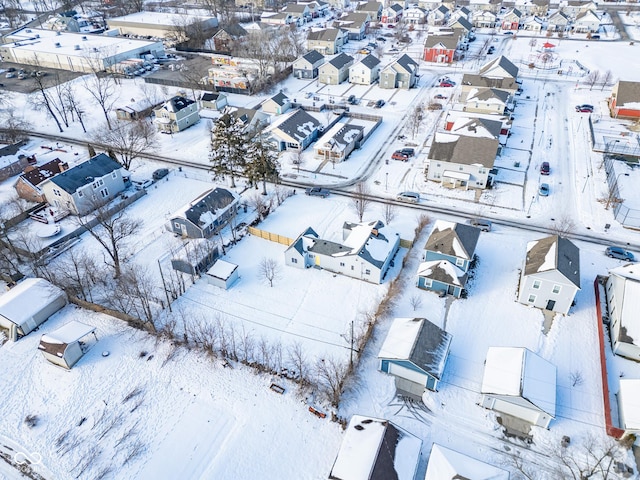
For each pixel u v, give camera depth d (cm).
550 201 6906
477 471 3334
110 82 12031
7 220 6550
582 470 3622
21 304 5031
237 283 5578
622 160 7856
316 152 8275
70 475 3719
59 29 16138
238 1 19638
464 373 4412
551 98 10400
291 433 3959
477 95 9431
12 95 11331
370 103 10388
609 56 12812
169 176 7956
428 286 5372
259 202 6806
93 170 7112
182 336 4850
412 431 3938
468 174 7125
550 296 4947
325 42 13562
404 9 18575
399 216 6681
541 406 3812
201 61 13562
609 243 6047
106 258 6028
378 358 4331
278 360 4562
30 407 4253
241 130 8100
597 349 4603
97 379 4481
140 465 3766
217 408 4181
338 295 5341
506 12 16662
